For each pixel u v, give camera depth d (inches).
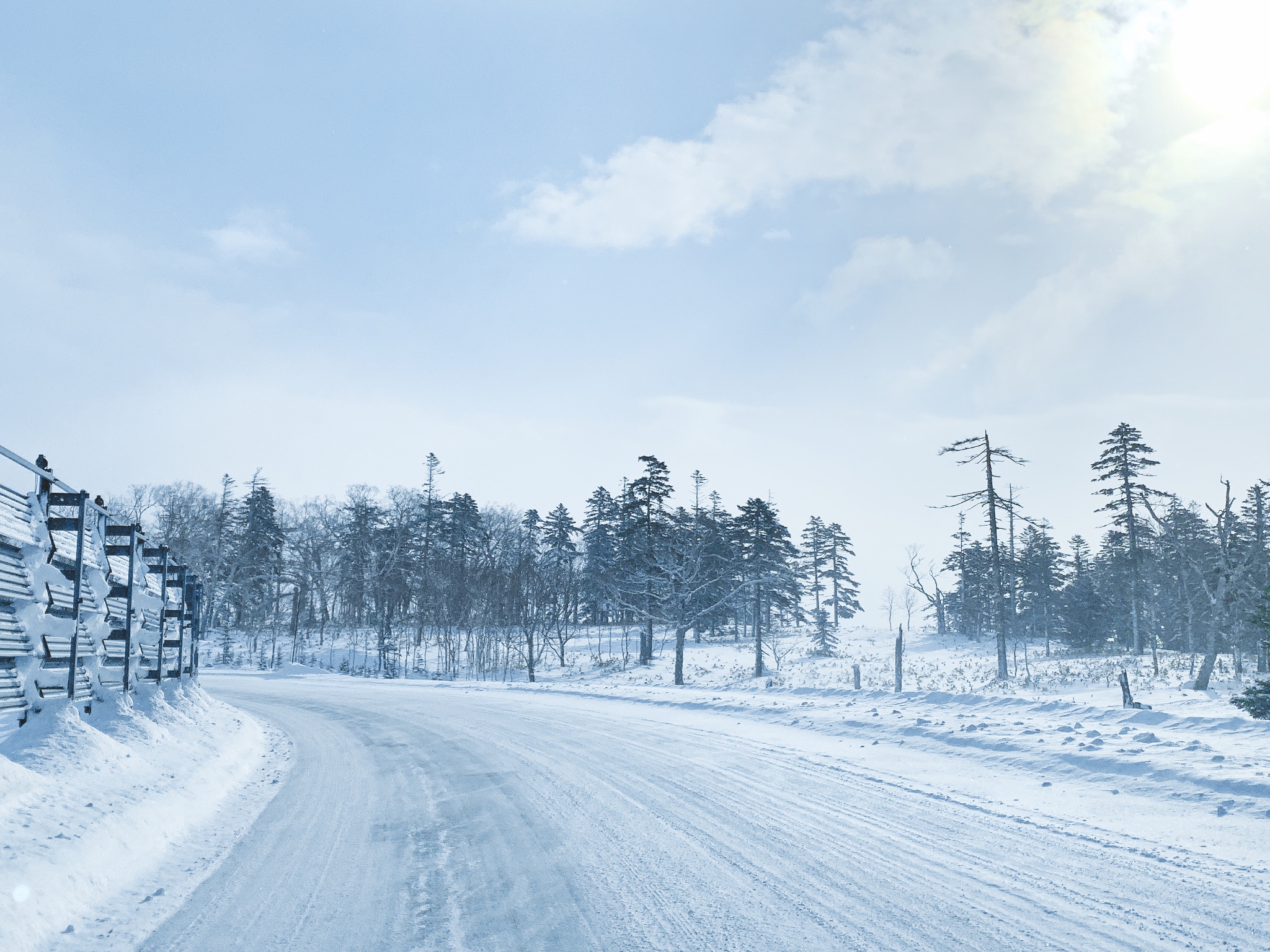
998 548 1582.2
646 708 876.0
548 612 2388.0
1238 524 1600.6
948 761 460.1
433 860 295.6
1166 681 1162.6
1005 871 254.2
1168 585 1815.9
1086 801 344.8
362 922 230.1
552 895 249.0
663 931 213.9
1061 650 2137.1
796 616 3255.4
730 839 307.1
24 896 227.1
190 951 210.7
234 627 2891.2
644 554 1930.4
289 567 3169.3
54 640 486.0
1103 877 244.4
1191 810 318.7
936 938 200.7
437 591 2596.0
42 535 488.7
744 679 1715.1
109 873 273.0
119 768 399.2
